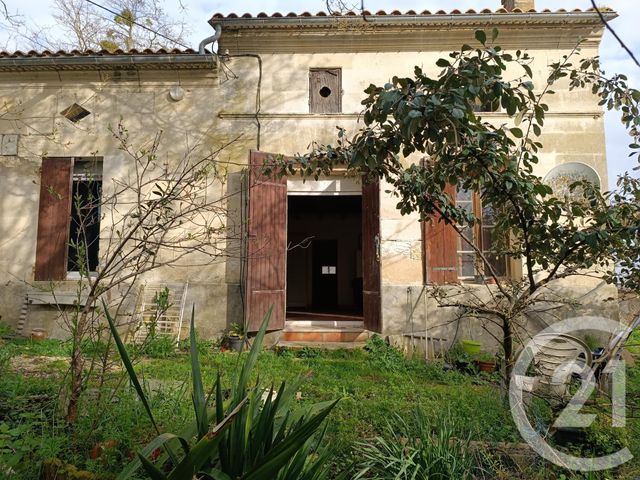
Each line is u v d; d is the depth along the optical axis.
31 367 5.11
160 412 3.21
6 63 7.36
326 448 2.30
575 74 3.49
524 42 7.33
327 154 3.94
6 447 2.58
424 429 2.89
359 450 2.80
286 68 7.61
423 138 2.75
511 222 3.39
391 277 7.21
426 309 7.08
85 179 7.60
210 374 5.03
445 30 7.32
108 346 3.17
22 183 7.59
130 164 7.50
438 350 6.85
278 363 5.91
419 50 7.49
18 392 3.69
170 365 5.39
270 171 4.55
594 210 3.28
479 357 6.13
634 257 3.34
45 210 7.47
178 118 7.60
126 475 1.82
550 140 7.27
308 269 14.20
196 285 7.27
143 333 6.28
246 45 7.60
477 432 3.18
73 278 7.43
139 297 6.80
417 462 2.61
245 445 1.91
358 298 13.88
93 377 3.35
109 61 7.36
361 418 3.79
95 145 7.57
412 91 2.54
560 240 3.13
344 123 7.48
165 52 7.39
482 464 2.85
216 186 7.40
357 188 7.69
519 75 7.33
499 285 3.58
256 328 6.98
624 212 3.13
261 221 7.13
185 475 1.65
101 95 7.68
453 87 2.50
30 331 7.14
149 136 7.58
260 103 7.57
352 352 6.69
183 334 7.09
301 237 14.28
